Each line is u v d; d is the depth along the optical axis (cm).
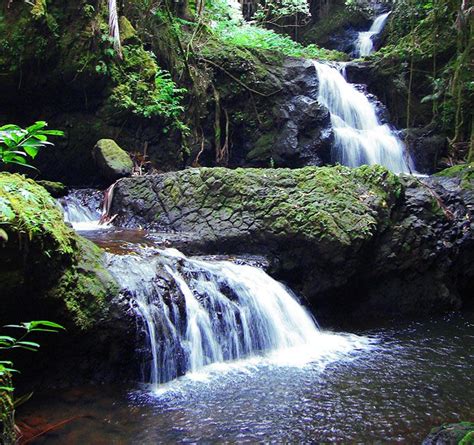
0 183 473
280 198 750
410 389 514
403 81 1379
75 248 529
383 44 1670
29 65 875
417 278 801
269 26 1870
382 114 1345
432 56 1351
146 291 552
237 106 1218
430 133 1308
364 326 733
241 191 764
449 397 497
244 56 1221
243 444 413
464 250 848
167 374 538
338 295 750
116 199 834
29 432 425
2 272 433
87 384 513
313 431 433
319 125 1189
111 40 941
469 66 1289
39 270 461
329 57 1587
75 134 968
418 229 798
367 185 802
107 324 511
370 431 434
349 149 1206
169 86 1057
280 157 1180
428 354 613
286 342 643
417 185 859
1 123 910
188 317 573
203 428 436
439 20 1370
